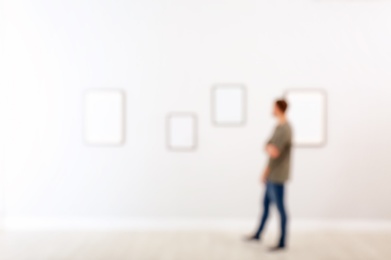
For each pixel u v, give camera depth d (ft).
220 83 17.58
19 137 17.80
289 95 17.48
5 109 17.78
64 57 17.75
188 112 17.65
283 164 14.24
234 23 17.54
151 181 17.75
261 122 17.56
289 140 14.12
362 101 17.47
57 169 17.81
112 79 17.72
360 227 17.53
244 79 17.54
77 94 17.75
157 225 17.71
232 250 14.51
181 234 16.79
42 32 17.71
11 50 17.72
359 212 17.53
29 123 17.78
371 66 17.43
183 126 17.69
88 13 17.69
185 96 17.63
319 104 17.48
